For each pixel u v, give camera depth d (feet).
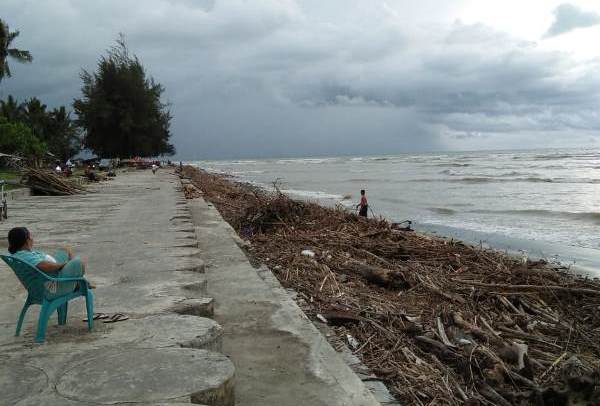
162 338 14.16
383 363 18.80
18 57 143.23
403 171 219.61
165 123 252.62
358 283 31.04
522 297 28.96
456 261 36.58
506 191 110.93
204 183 124.47
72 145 253.03
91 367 12.29
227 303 21.26
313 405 12.96
